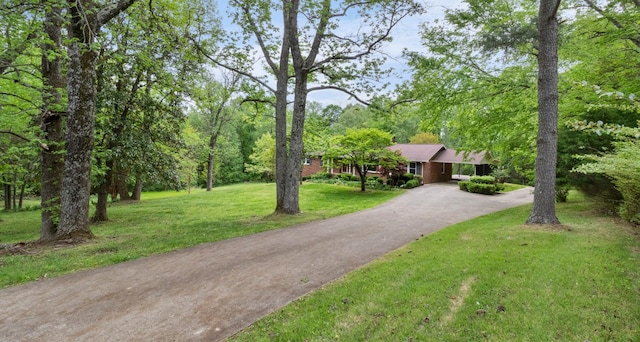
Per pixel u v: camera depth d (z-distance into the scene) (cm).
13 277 494
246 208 1579
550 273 426
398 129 4734
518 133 1160
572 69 995
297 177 1194
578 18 950
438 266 491
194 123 3036
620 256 476
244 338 328
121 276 510
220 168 4072
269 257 609
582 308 340
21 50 738
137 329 350
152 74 1120
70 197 747
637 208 646
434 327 326
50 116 797
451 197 1847
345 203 1625
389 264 531
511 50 941
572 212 917
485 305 360
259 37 1187
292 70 1377
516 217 922
